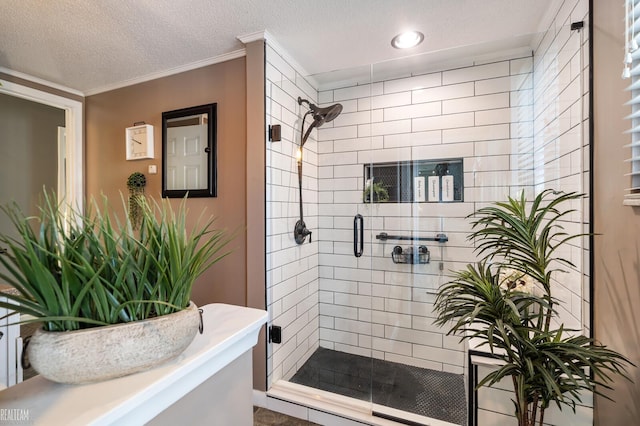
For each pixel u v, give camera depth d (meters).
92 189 2.50
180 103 2.12
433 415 1.57
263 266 1.77
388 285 2.20
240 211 1.91
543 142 1.66
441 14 1.52
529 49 1.78
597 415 1.14
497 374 0.92
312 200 2.31
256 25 1.62
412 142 2.11
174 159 2.14
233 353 0.72
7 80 2.11
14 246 0.47
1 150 2.65
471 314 0.89
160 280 0.58
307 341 2.24
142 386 0.50
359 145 2.25
